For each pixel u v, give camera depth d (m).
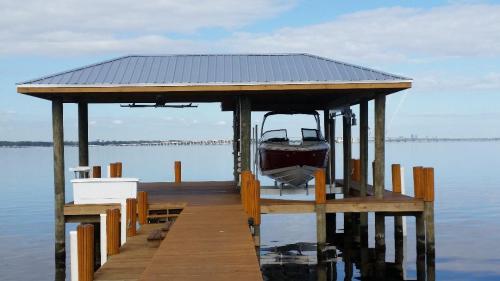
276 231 22.97
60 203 15.34
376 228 16.38
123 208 13.50
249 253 9.14
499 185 42.44
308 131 19.86
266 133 20.38
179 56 17.88
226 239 10.24
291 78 15.50
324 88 15.10
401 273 15.67
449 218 25.75
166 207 15.20
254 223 13.16
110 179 14.92
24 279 15.29
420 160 88.31
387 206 15.08
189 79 15.48
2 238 21.78
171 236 10.53
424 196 15.13
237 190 18.95
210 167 73.12
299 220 26.28
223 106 21.95
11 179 56.12
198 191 18.70
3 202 34.94
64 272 15.34
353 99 17.56
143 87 14.98
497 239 20.58
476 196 34.88
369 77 15.38
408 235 21.66
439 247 19.22
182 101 19.91
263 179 45.22
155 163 90.56
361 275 15.62
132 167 75.50
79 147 18.56
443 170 63.44
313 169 19.52
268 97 18.81
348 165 20.06
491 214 26.94
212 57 17.77
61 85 14.81
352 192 19.78
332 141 22.05
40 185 48.03
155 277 7.72
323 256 15.00
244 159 16.38
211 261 8.62
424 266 15.38
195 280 7.57
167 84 15.02
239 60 17.34
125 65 16.62
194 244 9.82
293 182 20.09
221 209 14.02
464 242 20.09
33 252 19.06
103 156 142.50
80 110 18.61
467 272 15.74
